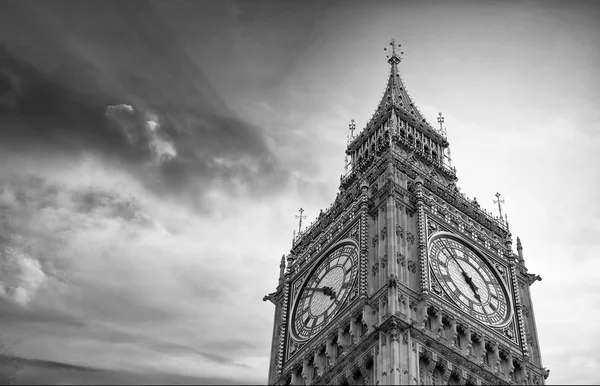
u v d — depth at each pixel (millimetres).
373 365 49219
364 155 71875
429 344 50375
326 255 60438
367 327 51250
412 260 54906
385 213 57344
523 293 60438
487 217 63969
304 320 57906
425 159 70625
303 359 54812
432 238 57125
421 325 50750
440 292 53906
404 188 59688
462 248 59000
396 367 47312
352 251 57719
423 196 59219
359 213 59000
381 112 73938
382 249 55188
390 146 66000
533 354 56375
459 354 51250
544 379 55188
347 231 59750
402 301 51344
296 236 66750
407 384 47031
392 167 61625
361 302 52812
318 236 64125
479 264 59125
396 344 48469
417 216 57844
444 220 59312
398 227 56125
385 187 59031
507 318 56969
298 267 62969
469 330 53344
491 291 57938
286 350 57500
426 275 53844
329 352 53219
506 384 52656
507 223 65125
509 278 60062
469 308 54844
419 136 73375
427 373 49219
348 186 68938
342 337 52969
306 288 60094
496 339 54562
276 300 63000
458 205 62875
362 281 54000
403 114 73500
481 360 52625
